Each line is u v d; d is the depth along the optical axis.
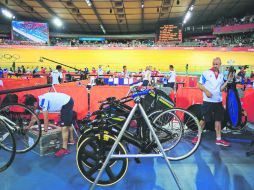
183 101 5.56
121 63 20.70
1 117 3.52
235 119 4.38
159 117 3.39
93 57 20.69
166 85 10.71
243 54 19.52
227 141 4.45
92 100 5.51
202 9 21.23
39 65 20.30
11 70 17.56
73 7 19.75
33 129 3.91
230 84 4.41
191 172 3.24
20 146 4.04
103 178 3.08
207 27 25.89
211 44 22.48
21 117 4.19
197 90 5.50
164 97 3.89
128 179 3.06
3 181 2.98
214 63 4.20
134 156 2.61
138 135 3.25
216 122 4.24
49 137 3.83
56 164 3.47
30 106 4.26
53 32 28.38
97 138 2.87
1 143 3.66
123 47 20.66
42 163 3.50
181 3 18.55
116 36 29.77
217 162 3.55
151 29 29.25
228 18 24.98
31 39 23.08
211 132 4.99
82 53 20.67
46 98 3.77
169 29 23.25
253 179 3.05
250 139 4.38
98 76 11.16
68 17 23.39
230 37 24.91
